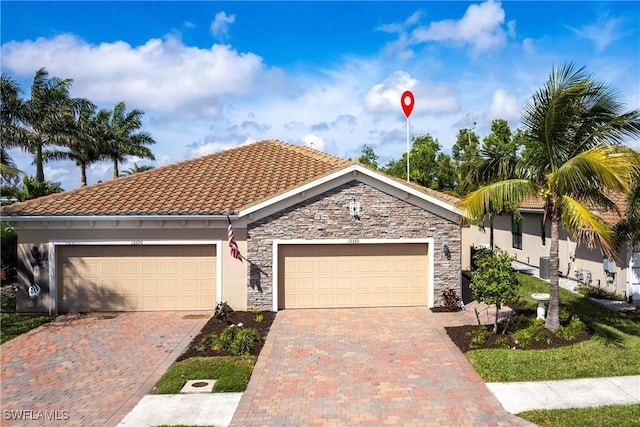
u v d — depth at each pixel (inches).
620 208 708.0
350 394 385.7
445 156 1526.8
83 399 382.9
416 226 653.3
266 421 343.6
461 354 473.1
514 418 341.7
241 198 674.8
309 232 647.1
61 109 1453.0
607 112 480.7
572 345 472.4
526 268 1024.9
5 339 538.3
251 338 499.5
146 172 783.7
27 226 645.3
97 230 650.2
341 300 661.3
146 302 661.3
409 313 630.5
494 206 502.3
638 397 368.2
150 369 446.3
